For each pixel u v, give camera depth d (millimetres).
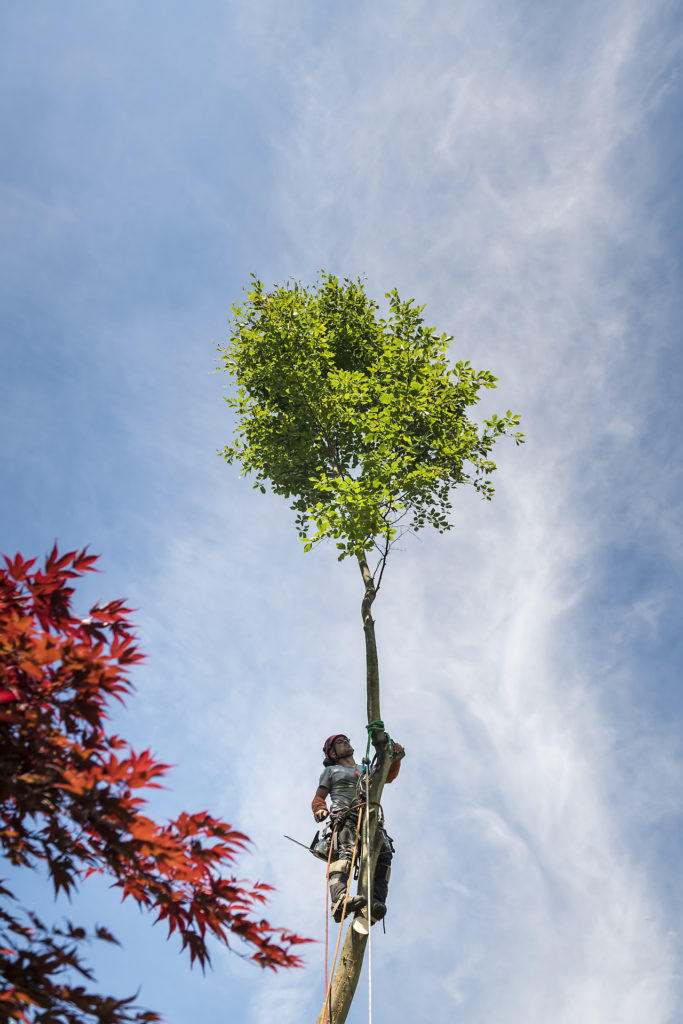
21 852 3266
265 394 10375
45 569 3393
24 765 2980
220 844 3363
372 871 6051
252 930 3480
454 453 9250
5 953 2895
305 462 9766
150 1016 2869
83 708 3158
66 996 2811
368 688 7016
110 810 2904
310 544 8047
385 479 8523
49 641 3049
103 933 2971
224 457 10156
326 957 5727
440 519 9664
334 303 11078
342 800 6262
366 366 10602
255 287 10477
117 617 3553
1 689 3033
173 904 3463
